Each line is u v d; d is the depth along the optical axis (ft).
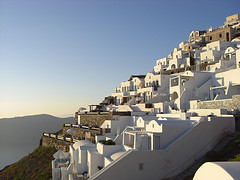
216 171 38.68
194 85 150.51
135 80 225.56
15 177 159.02
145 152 76.23
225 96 125.80
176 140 81.25
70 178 97.66
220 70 153.48
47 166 150.30
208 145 84.48
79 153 110.93
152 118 112.47
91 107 219.61
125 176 73.61
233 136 86.02
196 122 90.99
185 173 77.61
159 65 269.03
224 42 231.09
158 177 76.69
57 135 182.70
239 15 329.72
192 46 285.02
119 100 228.63
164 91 176.45
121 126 141.08
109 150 98.12
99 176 71.41
